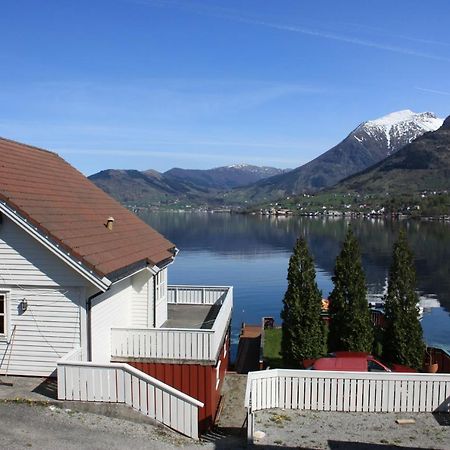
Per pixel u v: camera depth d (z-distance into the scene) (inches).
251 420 480.1
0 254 568.1
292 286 762.2
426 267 2588.6
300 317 751.7
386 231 4771.2
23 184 608.1
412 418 538.6
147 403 493.4
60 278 563.8
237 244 4042.8
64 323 567.5
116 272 591.2
